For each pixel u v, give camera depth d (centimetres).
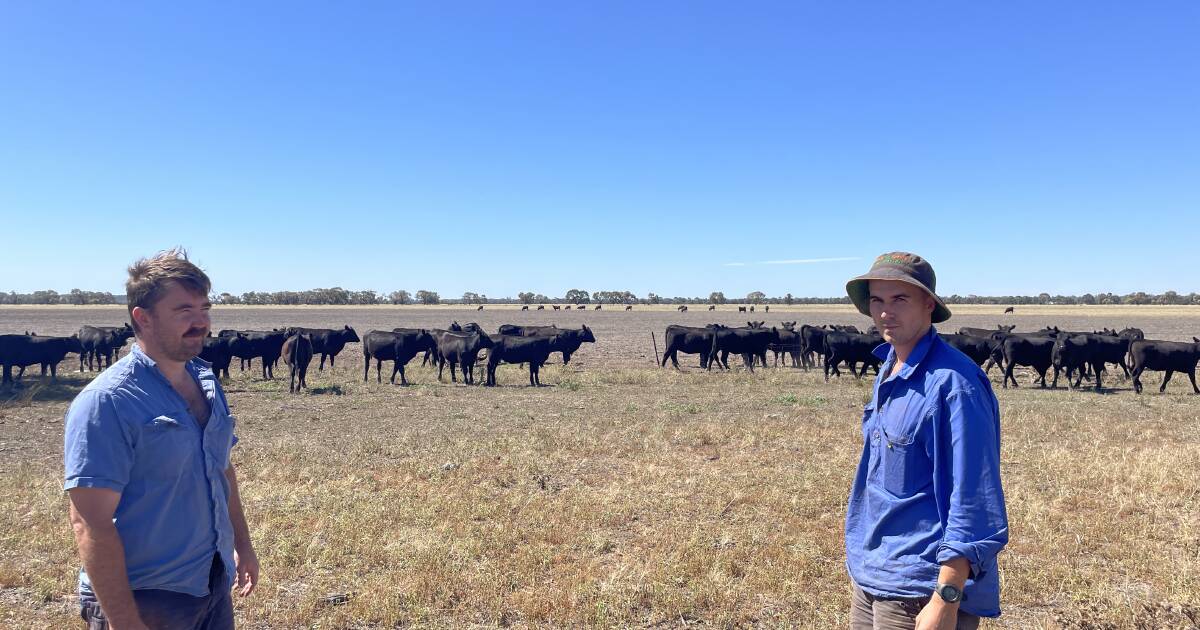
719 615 558
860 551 324
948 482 293
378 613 557
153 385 286
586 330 3031
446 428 1420
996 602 299
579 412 1647
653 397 1945
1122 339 2280
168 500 284
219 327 5756
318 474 993
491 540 712
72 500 262
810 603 582
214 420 310
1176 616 543
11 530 734
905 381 309
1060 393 2108
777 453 1138
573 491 905
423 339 2511
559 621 553
